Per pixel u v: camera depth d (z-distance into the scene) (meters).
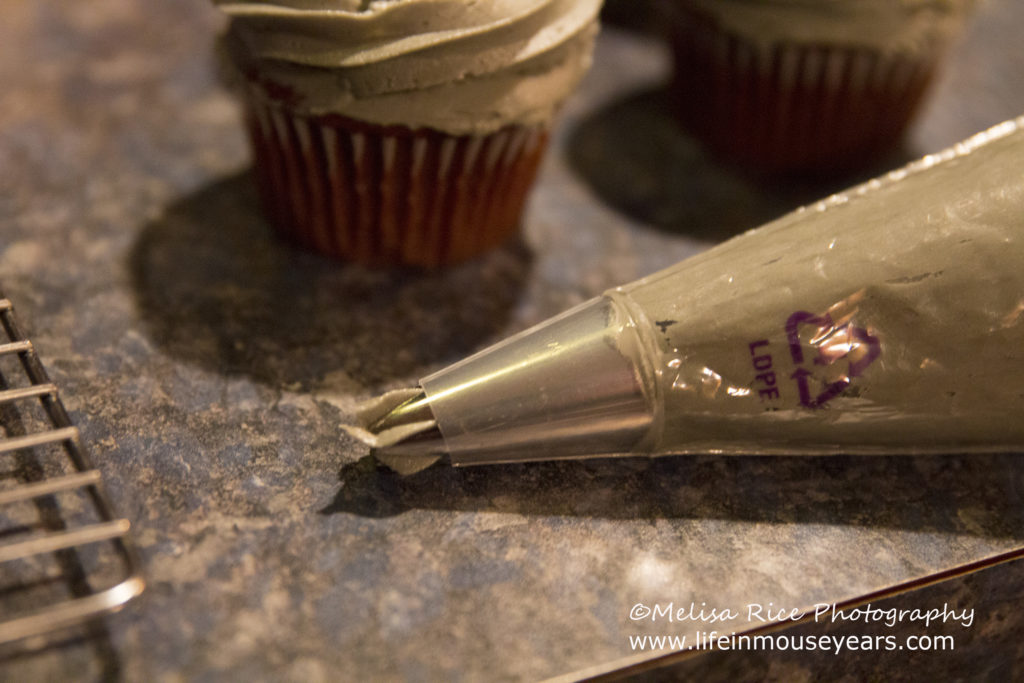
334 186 0.27
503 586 0.23
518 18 0.25
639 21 0.38
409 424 0.23
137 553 0.22
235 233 0.29
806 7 0.29
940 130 0.34
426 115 0.26
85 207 0.29
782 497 0.25
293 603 0.22
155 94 0.33
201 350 0.26
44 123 0.31
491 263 0.29
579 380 0.24
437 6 0.25
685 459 0.25
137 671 0.21
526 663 0.22
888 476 0.25
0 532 0.23
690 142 0.34
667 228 0.31
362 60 0.25
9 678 0.21
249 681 0.22
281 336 0.27
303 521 0.23
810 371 0.24
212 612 0.22
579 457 0.25
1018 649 0.25
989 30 0.40
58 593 0.22
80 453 0.23
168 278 0.28
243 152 0.32
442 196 0.28
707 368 0.24
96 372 0.26
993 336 0.23
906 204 0.24
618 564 0.23
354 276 0.29
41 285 0.27
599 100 0.35
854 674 0.24
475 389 0.24
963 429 0.24
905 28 0.30
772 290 0.24
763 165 0.33
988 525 0.24
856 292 0.24
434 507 0.24
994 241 0.23
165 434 0.25
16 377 0.25
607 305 0.24
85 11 0.36
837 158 0.32
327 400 0.26
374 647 0.22
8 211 0.29
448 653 0.22
